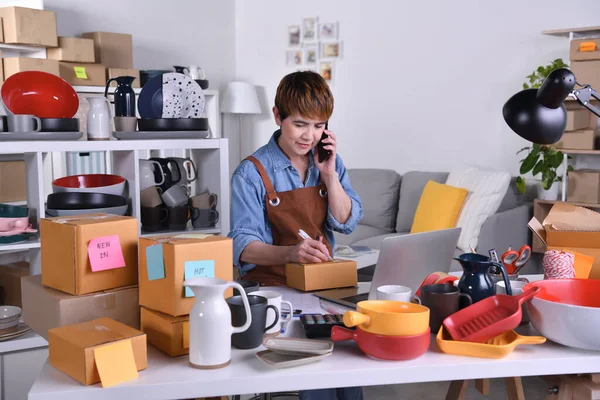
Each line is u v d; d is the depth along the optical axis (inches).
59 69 163.9
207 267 55.0
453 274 77.2
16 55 164.4
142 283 57.2
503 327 52.6
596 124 164.9
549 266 68.9
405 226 189.6
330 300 68.4
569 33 163.0
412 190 189.9
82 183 99.7
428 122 202.7
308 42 228.2
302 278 72.3
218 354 50.3
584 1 169.6
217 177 105.0
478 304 56.6
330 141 80.2
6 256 115.9
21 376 98.0
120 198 93.5
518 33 181.5
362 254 137.8
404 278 66.3
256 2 240.5
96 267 56.7
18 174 137.7
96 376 47.8
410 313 50.9
